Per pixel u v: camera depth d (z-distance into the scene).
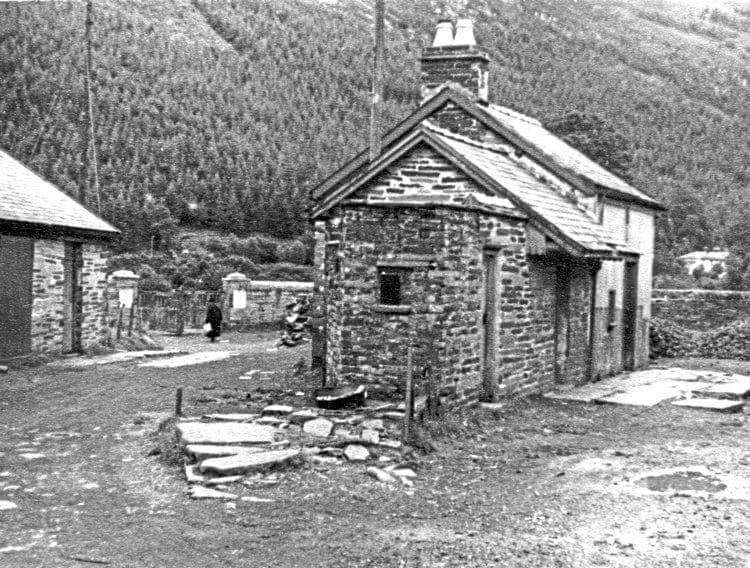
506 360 15.33
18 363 20.03
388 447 10.81
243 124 68.69
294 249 52.34
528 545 7.81
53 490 9.16
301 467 9.94
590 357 19.30
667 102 111.19
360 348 13.06
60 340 22.25
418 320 12.79
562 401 16.25
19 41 65.25
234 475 9.54
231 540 7.65
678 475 10.62
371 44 94.38
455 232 13.18
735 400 17.16
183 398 14.95
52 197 23.41
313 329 18.86
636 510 9.01
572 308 17.98
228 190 58.91
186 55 77.44
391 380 12.88
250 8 96.44
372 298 13.04
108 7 80.94
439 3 122.56
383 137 21.19
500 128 20.23
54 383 17.42
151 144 60.25
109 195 51.94
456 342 13.35
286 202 58.47
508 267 15.33
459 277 13.34
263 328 35.19
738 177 90.56
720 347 27.28
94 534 7.73
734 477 10.58
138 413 13.75
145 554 7.26
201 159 60.75
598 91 106.50
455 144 16.81
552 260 17.33
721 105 123.06
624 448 12.33
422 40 106.12
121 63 69.75
